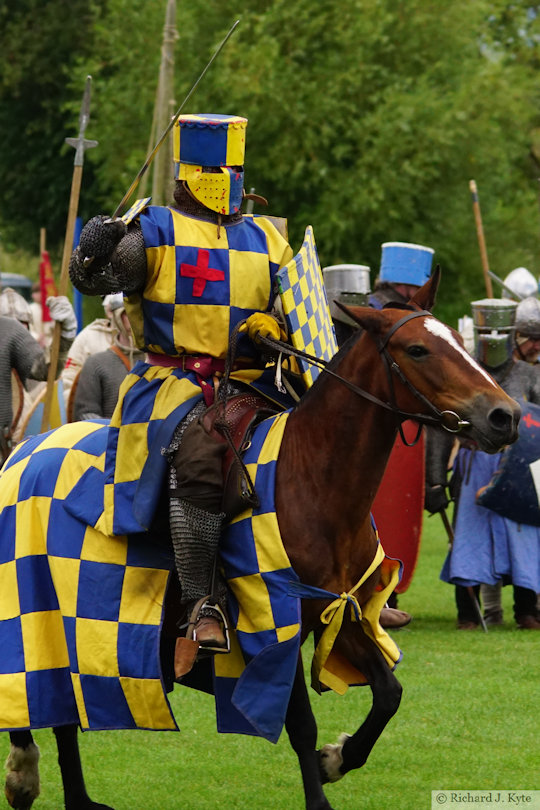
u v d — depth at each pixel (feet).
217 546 46.32
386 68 213.66
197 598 46.16
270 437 47.03
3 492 51.52
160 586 47.55
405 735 62.64
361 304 78.95
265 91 203.72
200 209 49.03
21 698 48.91
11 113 305.53
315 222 215.10
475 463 88.99
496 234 241.55
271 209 222.28
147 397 48.26
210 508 45.93
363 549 46.93
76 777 52.54
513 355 88.99
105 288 47.44
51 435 52.31
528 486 85.56
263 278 49.19
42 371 73.72
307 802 46.14
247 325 48.16
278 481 46.37
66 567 48.83
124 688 47.29
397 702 48.08
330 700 70.03
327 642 46.52
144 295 48.47
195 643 45.50
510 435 43.32
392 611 53.78
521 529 87.97
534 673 74.69
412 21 217.15
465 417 43.70
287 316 48.19
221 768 58.70
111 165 227.81
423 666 76.69
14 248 319.06
